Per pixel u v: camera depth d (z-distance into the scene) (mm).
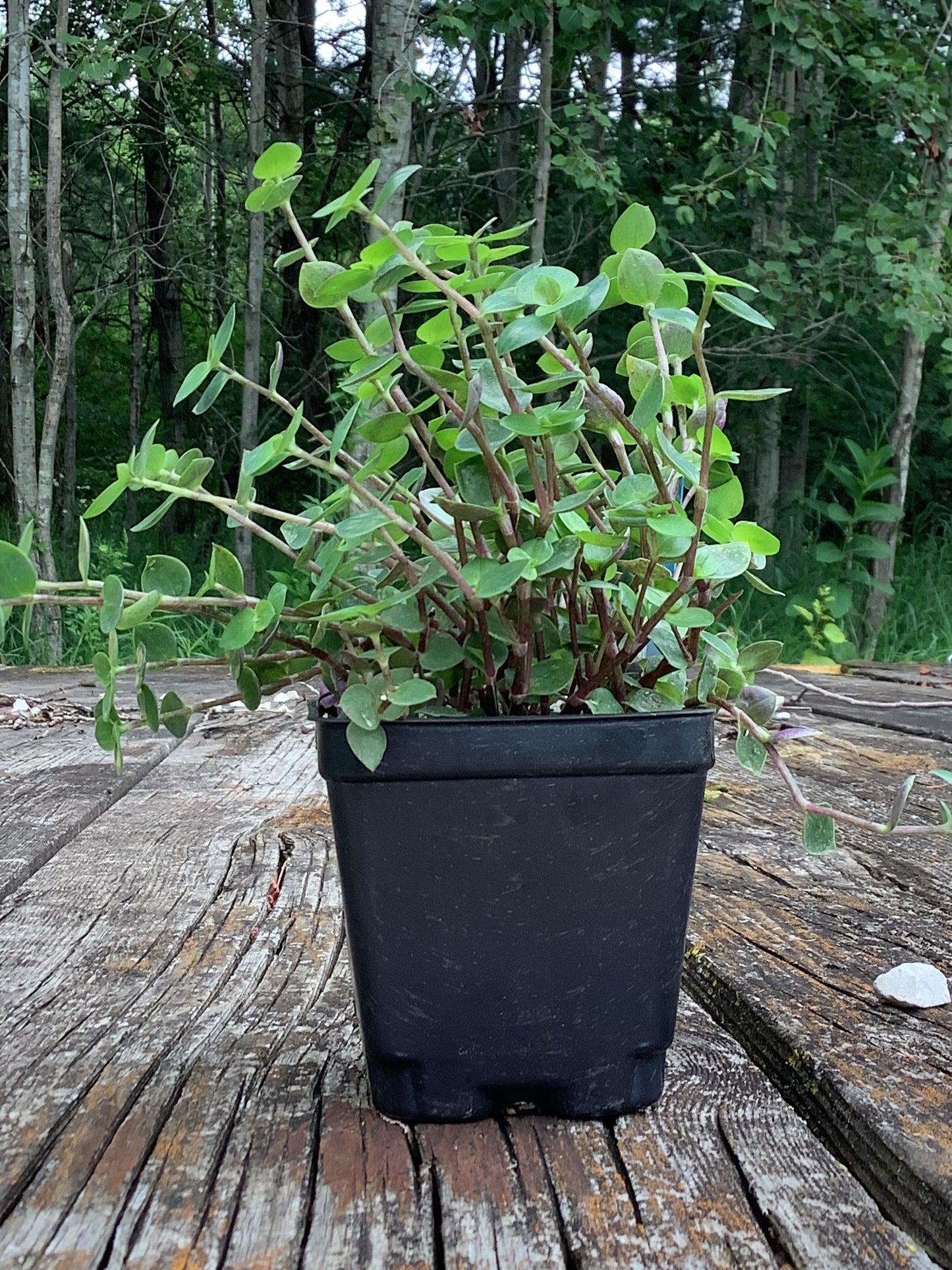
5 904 1379
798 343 6863
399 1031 823
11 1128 822
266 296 10039
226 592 867
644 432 866
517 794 817
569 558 785
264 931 1286
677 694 915
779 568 7141
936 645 6359
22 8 5285
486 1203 728
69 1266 665
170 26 6305
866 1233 700
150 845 1658
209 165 8648
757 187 6148
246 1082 903
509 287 812
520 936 827
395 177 762
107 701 841
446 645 839
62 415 10242
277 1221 708
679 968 868
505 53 7984
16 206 5332
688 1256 677
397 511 932
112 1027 1014
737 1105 874
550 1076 837
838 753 2525
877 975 1133
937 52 6828
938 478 9250
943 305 5758
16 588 777
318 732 841
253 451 820
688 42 8156
